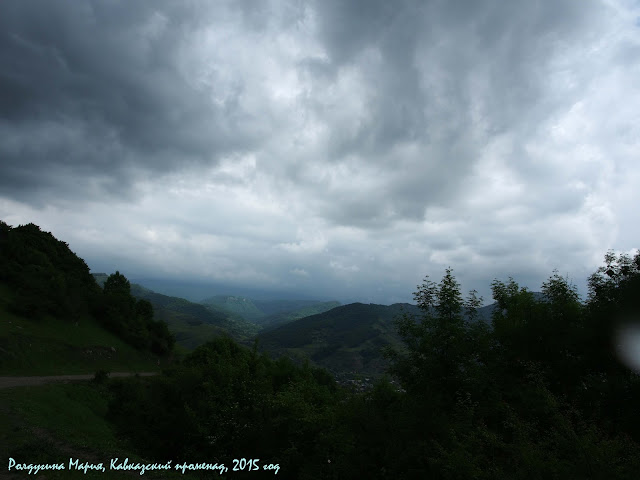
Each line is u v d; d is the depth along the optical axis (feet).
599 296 52.16
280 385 88.17
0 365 129.49
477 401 44.62
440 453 35.76
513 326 55.47
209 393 67.00
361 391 56.29
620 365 47.01
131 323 262.88
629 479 24.70
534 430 32.35
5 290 194.08
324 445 52.42
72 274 271.28
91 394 117.70
